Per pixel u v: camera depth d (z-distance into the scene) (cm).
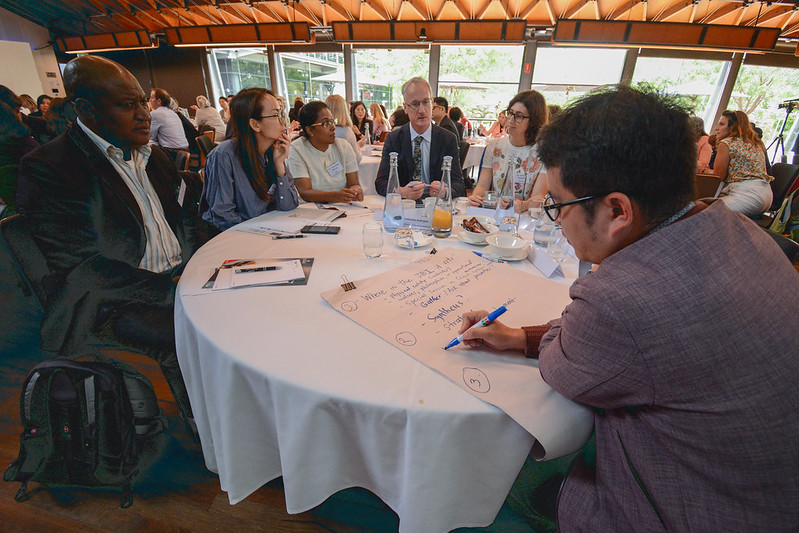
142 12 696
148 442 118
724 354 40
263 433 69
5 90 215
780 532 43
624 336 42
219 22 707
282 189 158
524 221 144
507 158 194
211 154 152
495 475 57
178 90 823
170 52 790
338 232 126
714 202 48
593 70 623
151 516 103
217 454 77
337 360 61
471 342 65
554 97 650
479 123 690
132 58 810
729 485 44
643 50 589
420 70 685
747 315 40
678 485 47
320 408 55
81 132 114
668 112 42
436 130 207
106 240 119
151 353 111
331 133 197
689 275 41
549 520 72
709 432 43
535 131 180
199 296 81
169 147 468
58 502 107
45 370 95
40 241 106
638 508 49
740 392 41
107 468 102
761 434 41
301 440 58
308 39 615
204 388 71
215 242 115
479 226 118
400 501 61
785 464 41
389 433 55
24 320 184
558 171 48
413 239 114
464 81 677
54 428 98
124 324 115
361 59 713
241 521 103
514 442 54
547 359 54
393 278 90
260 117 145
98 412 98
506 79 660
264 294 82
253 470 72
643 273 43
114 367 103
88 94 108
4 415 137
